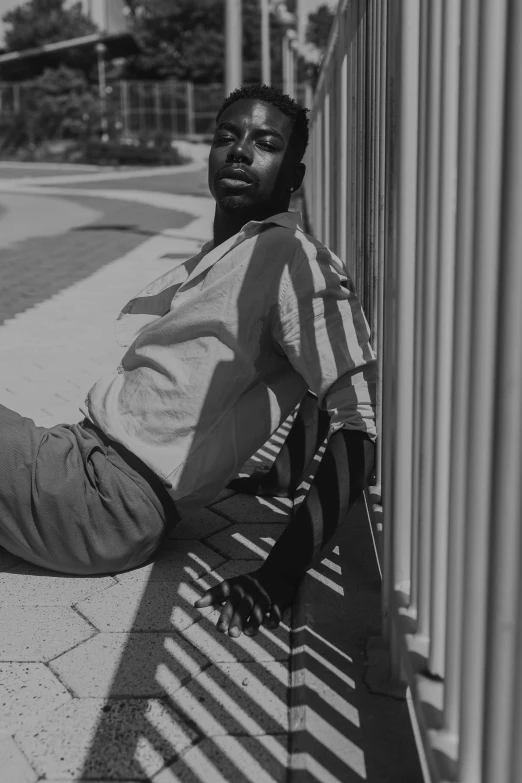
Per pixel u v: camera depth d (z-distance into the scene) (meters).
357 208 3.44
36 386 4.53
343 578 2.39
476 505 1.31
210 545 2.64
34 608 2.25
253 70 55.31
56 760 1.68
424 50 1.60
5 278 8.52
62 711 1.83
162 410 2.28
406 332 1.79
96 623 2.18
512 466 1.15
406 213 1.74
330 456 2.18
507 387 1.14
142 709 1.84
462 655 1.34
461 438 1.41
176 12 57.53
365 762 1.66
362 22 3.31
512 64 1.09
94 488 2.27
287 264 2.20
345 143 4.16
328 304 2.19
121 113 42.78
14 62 46.88
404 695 1.86
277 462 3.02
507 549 1.16
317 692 1.87
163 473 2.27
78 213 16.44
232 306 2.21
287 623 2.20
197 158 38.34
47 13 57.78
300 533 2.17
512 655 1.17
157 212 16.77
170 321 2.29
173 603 2.28
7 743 1.73
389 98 1.95
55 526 2.28
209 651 2.06
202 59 57.03
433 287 1.58
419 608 1.69
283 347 2.23
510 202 1.11
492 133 1.24
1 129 40.72
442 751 1.42
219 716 1.82
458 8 1.48
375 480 2.80
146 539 2.33
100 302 7.16
